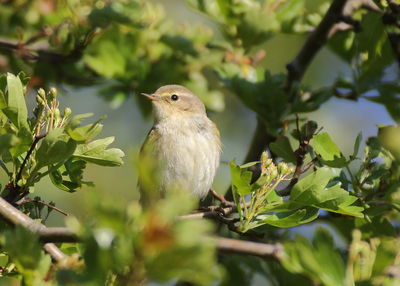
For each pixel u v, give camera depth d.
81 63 12.26
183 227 4.76
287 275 9.68
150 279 4.95
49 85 11.95
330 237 6.14
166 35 12.07
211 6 12.28
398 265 7.50
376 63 11.42
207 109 12.72
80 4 11.16
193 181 11.89
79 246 6.61
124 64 11.67
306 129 8.64
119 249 5.05
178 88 12.28
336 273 6.05
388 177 8.86
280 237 10.62
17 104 7.55
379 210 8.62
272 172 7.53
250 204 7.69
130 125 15.84
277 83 11.66
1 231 7.60
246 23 12.05
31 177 7.68
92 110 15.95
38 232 6.22
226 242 6.12
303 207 7.95
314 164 8.59
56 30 11.20
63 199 13.80
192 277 4.84
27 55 11.15
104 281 5.28
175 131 11.99
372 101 11.40
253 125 16.33
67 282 5.77
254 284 13.18
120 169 15.38
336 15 11.30
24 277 5.74
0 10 11.69
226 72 11.41
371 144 8.75
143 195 8.69
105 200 4.99
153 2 15.95
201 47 12.46
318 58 16.14
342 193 7.59
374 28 11.24
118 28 11.51
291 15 12.34
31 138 7.64
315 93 11.49
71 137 7.16
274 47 15.90
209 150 12.12
